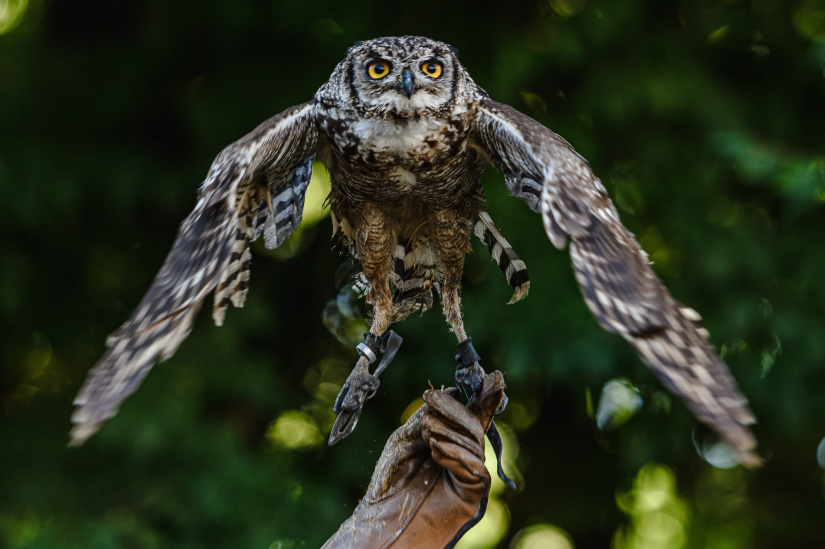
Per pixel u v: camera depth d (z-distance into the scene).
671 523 13.21
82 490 10.94
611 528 13.00
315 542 10.66
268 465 11.01
